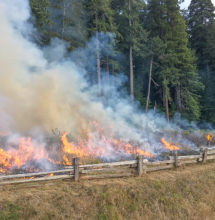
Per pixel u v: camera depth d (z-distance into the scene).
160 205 6.58
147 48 22.16
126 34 22.22
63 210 5.70
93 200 6.13
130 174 7.59
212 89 26.66
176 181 7.56
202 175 8.25
